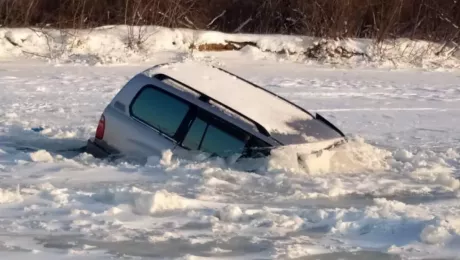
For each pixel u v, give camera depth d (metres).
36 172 9.09
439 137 13.48
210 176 8.93
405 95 18.45
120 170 9.20
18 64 21.03
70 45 23.28
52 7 25.34
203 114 9.39
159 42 24.59
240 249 6.39
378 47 25.66
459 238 6.66
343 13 26.22
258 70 22.28
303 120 9.94
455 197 8.62
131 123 9.59
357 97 17.80
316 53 25.31
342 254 6.34
